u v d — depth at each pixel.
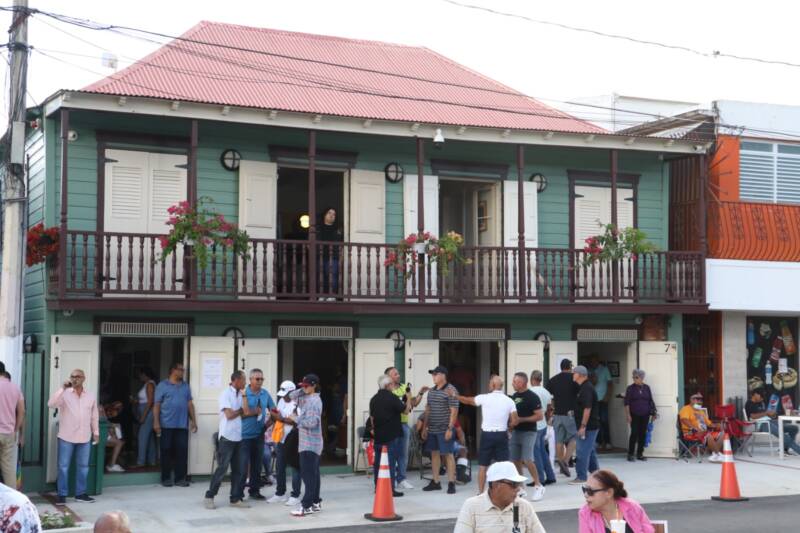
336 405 18.62
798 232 20.70
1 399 12.49
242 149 17.25
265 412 14.05
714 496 14.36
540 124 19.61
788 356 21.78
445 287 17.92
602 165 20.08
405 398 15.38
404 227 18.31
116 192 16.19
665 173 20.59
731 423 19.08
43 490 14.87
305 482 13.06
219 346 16.33
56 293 15.30
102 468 14.58
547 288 18.53
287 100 17.55
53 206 15.79
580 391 15.74
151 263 15.31
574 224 19.70
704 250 19.55
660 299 19.47
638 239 18.62
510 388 18.58
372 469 16.69
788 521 12.52
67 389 13.98
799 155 21.67
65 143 14.81
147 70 17.22
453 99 19.97
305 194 21.23
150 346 19.58
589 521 7.02
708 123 20.77
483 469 13.83
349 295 16.89
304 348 21.16
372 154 18.23
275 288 16.39
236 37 19.88
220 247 16.47
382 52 21.61
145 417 16.30
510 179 19.27
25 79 12.75
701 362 21.16
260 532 11.98
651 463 18.39
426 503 13.95
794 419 18.66
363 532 11.91
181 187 16.67
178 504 13.80
